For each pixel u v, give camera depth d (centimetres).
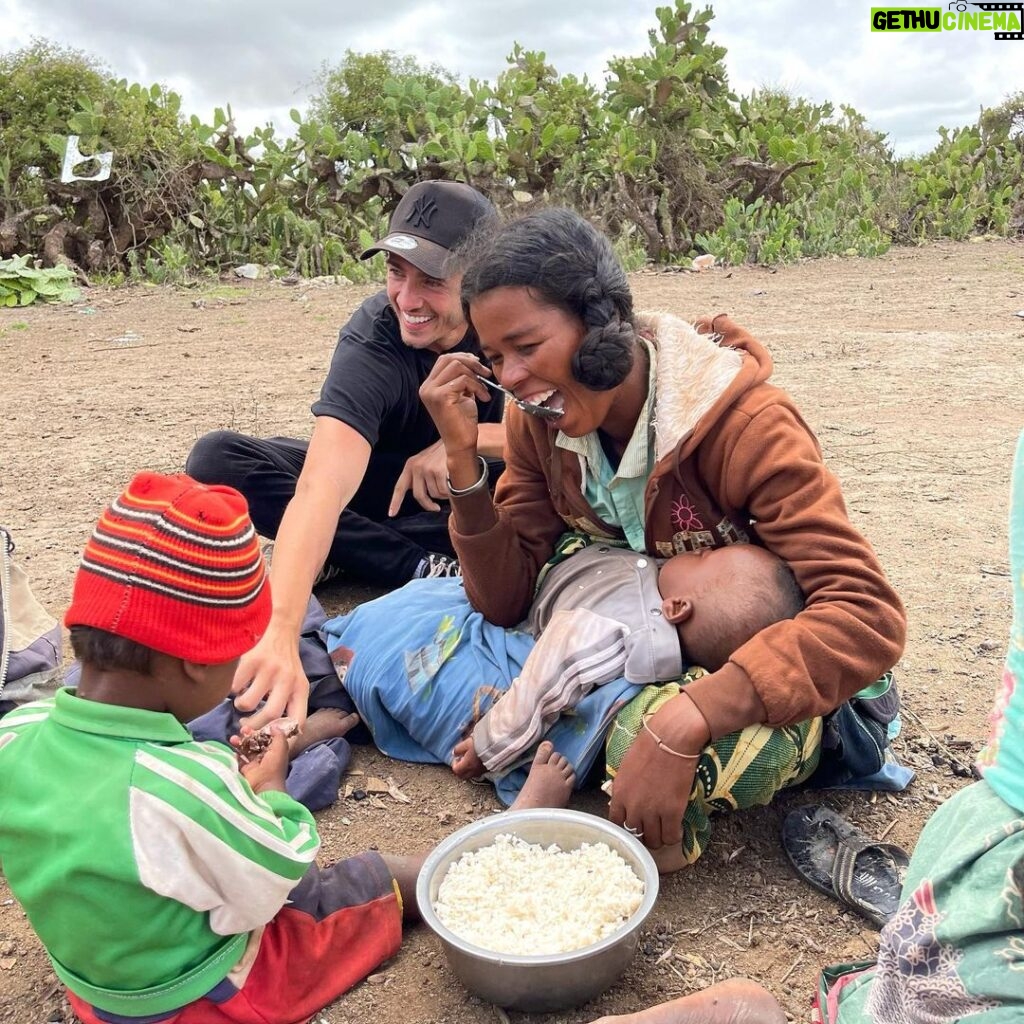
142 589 174
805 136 1600
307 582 280
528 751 258
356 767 293
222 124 1343
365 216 1409
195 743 187
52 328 991
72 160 1250
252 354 856
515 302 224
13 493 525
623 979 216
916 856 176
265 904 187
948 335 880
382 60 1539
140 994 184
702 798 234
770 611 237
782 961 221
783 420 239
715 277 1282
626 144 1412
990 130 1883
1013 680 165
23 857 179
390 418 354
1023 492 160
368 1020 206
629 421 252
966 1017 155
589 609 258
